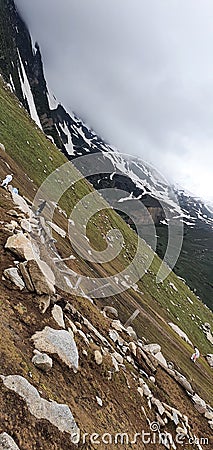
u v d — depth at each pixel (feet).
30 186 173.27
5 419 34.76
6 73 618.85
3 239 65.10
